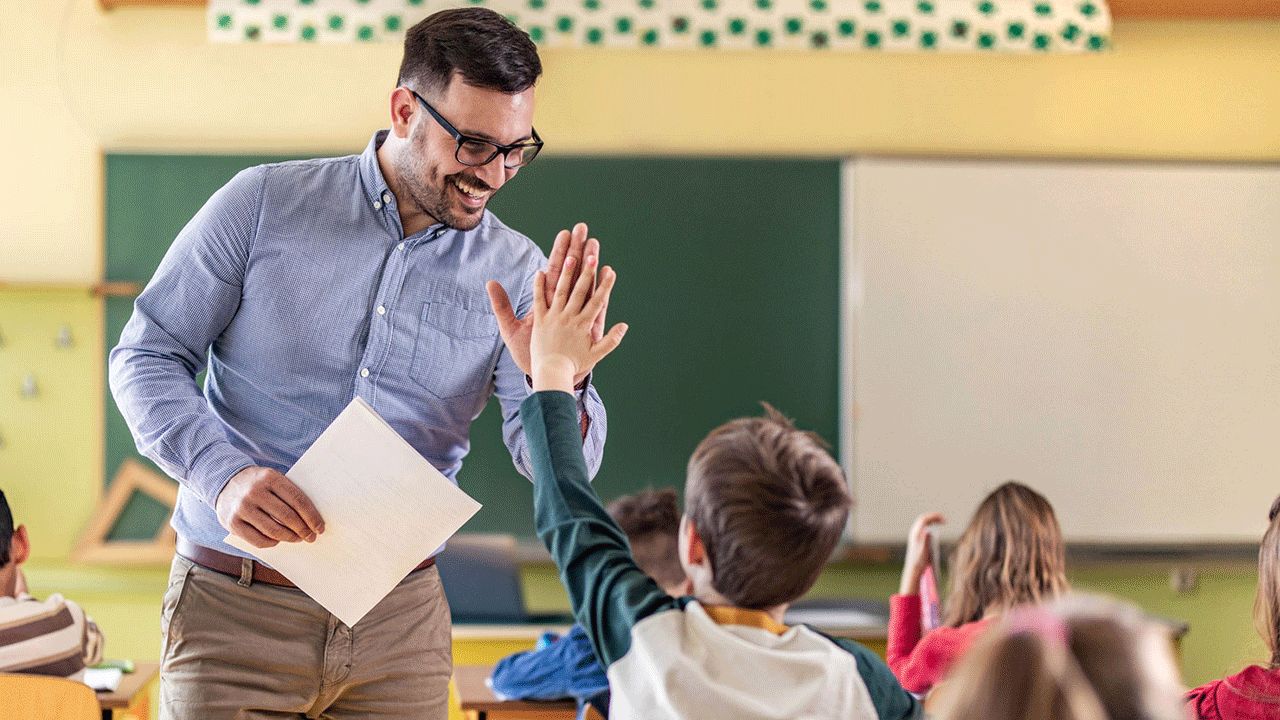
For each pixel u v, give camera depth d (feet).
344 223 5.07
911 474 13.62
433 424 5.29
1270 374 13.82
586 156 13.42
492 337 5.33
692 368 13.53
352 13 13.21
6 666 6.98
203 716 4.77
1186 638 13.71
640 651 3.63
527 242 5.54
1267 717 5.16
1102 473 13.71
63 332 13.00
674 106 13.58
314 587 4.67
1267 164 13.87
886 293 13.64
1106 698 2.61
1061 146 13.92
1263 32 14.03
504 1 13.41
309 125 13.32
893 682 3.70
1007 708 2.63
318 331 5.05
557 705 8.48
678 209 13.53
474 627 12.03
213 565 4.87
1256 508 13.76
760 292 13.61
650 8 13.50
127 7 13.21
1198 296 13.80
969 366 13.67
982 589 7.61
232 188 4.99
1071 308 13.73
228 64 13.28
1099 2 13.78
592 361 4.41
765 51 13.65
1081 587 13.67
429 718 5.25
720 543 3.82
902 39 13.62
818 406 13.64
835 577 13.60
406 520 4.64
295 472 4.59
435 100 4.76
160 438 4.60
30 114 13.15
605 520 4.08
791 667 3.59
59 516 12.94
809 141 13.71
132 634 12.93
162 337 4.87
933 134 13.80
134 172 13.12
